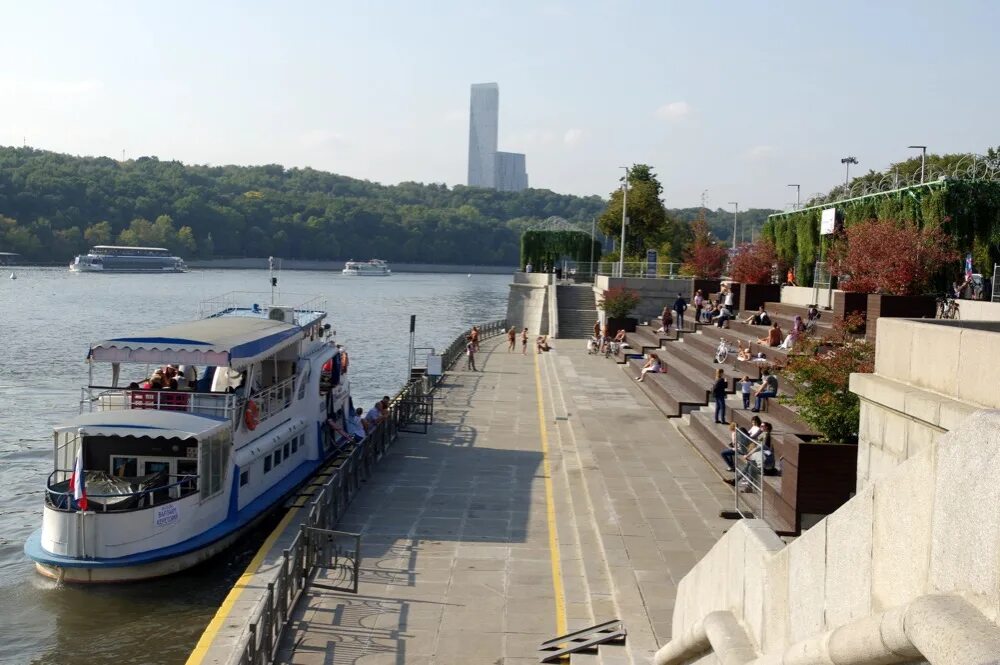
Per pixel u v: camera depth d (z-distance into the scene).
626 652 13.92
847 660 5.12
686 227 114.44
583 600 16.84
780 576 7.00
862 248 26.42
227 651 14.82
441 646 15.01
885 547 5.34
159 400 22.55
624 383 43.03
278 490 24.94
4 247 190.62
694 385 34.56
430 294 167.38
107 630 17.92
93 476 21.33
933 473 4.81
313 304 130.00
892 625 4.56
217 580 20.36
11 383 53.50
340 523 21.78
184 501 20.58
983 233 30.55
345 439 30.98
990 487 4.26
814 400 19.42
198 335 23.33
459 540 20.61
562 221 94.75
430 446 30.47
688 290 64.44
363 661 14.38
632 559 18.11
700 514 21.33
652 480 24.61
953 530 4.59
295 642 15.05
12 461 34.09
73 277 174.25
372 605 16.72
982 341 8.45
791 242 48.78
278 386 25.66
